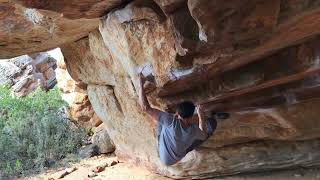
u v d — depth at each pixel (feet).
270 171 24.93
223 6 10.23
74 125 38.91
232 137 22.65
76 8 13.93
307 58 14.53
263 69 15.65
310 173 23.90
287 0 10.52
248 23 10.66
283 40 13.03
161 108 18.63
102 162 31.94
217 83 16.75
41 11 17.19
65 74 38.91
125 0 14.96
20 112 39.47
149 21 14.75
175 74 15.40
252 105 19.44
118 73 23.26
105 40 17.66
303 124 20.52
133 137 27.58
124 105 25.82
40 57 56.70
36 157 34.17
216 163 24.21
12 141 35.06
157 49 15.10
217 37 11.17
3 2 16.94
